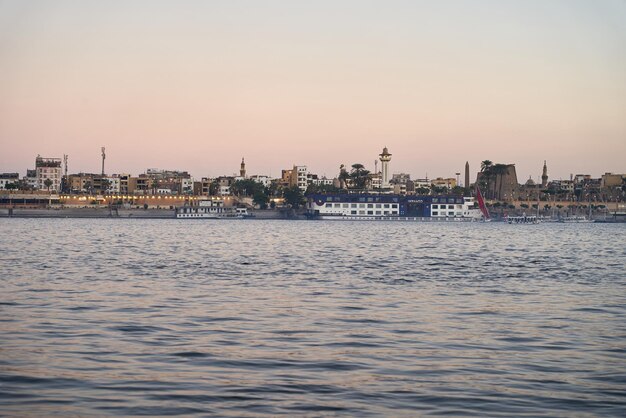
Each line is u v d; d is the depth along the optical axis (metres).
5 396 31.73
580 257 134.75
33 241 167.62
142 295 66.56
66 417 29.05
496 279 87.69
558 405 31.28
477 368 37.66
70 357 39.09
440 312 57.88
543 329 50.03
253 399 31.64
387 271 97.38
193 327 49.12
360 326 50.41
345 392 32.91
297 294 69.12
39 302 60.47
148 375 35.41
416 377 35.62
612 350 42.72
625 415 30.06
